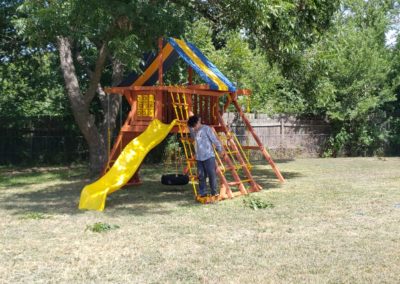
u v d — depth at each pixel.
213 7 11.73
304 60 13.20
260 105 21.39
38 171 16.59
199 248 5.87
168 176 10.94
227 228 6.96
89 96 13.72
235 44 19.17
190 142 10.69
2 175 15.27
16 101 19.36
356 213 7.98
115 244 6.09
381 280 4.64
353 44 20.78
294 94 21.95
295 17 10.34
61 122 19.08
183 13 12.35
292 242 6.10
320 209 8.37
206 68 11.44
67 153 19.22
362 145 22.69
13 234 6.68
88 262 5.33
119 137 11.46
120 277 4.82
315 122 22.34
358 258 5.36
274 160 20.31
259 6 9.41
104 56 12.34
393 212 8.04
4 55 17.23
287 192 10.50
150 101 11.18
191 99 10.83
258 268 5.06
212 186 9.59
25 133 18.73
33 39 10.14
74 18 9.41
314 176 13.83
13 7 14.84
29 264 5.28
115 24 9.79
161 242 6.17
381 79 21.47
